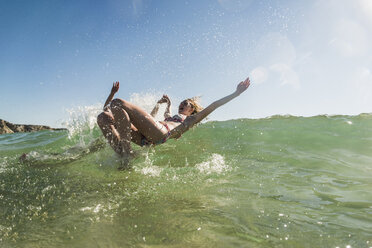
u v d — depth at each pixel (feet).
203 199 6.91
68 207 6.61
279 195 7.08
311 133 14.30
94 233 5.31
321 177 8.58
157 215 6.03
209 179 8.60
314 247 4.58
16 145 17.19
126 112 10.16
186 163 10.74
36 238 5.18
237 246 4.69
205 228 5.36
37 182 8.64
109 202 6.88
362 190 7.32
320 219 5.61
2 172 9.90
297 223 5.46
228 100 10.75
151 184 8.22
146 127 10.34
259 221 5.58
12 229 5.56
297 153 11.66
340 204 6.40
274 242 4.78
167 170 9.69
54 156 11.82
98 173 9.45
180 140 15.11
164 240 4.98
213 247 4.69
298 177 8.61
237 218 5.75
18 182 8.68
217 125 18.56
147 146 10.91
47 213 6.29
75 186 8.17
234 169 9.68
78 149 12.32
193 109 12.69
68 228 5.54
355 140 12.91
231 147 13.19
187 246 4.75
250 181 8.30
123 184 8.27
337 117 17.37
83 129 15.15
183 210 6.26
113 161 10.34
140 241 4.98
